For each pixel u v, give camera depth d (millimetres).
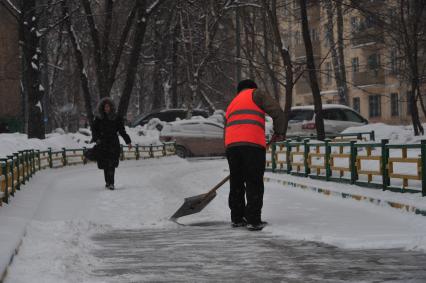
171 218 12438
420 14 29016
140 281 6398
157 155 36312
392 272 6633
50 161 26531
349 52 68500
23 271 6699
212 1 47906
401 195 13117
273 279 6422
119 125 19203
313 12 68188
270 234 10055
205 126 39281
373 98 66875
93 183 21031
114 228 11445
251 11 44969
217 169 26500
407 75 33125
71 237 9492
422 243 8070
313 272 6730
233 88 63281
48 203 15156
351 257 7551
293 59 74125
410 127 36281
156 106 59938
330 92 71938
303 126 35219
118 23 55094
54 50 69250
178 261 7586
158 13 57094
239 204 11461
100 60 39594
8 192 13914
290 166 20422
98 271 6965
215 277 6570
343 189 15094
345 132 31219
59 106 73812
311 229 10125
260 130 11297
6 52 45094
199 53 55094
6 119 45062
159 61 58875
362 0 33906
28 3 37750
